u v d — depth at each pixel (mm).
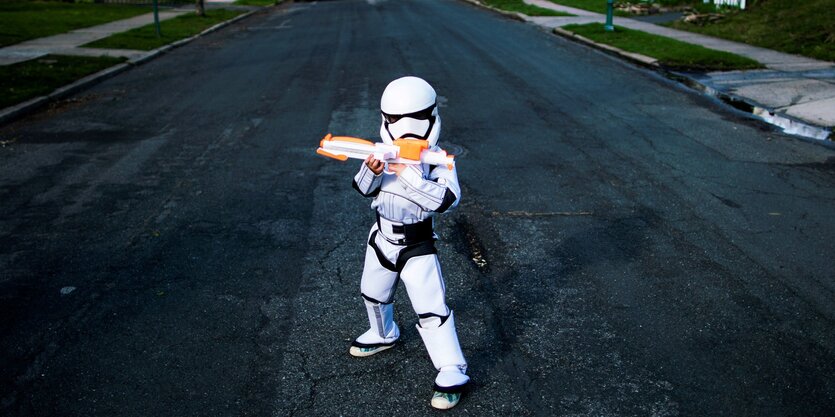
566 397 3641
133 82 12516
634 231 5734
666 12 22250
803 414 3498
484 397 3648
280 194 6684
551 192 6648
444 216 6066
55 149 8234
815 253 5309
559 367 3902
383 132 3344
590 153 7855
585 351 4051
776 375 3818
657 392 3672
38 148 8289
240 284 4906
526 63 13727
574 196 6539
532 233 5711
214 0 34438
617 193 6609
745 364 3920
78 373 3895
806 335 4211
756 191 6641
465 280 4922
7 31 18016
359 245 5531
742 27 16891
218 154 7980
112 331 4316
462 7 27375
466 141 8367
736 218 5992
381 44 16750
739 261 5184
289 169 7422
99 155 7984
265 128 9094
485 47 15938
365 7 28875
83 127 9266
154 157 7891
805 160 7582
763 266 5105
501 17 23109
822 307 4531
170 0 31391
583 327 4309
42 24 20062
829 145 8133
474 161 7605
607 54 14922
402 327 4336
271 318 4453
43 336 4270
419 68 13227
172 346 4148
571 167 7379
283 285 4887
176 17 23906
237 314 4504
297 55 15398
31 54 14641
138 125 9367
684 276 4953
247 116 9758
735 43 15508
